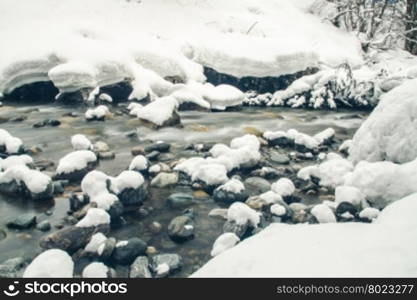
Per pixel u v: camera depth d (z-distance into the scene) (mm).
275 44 11586
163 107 8086
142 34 12859
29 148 6355
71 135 7289
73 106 9461
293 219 4254
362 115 10273
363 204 4133
